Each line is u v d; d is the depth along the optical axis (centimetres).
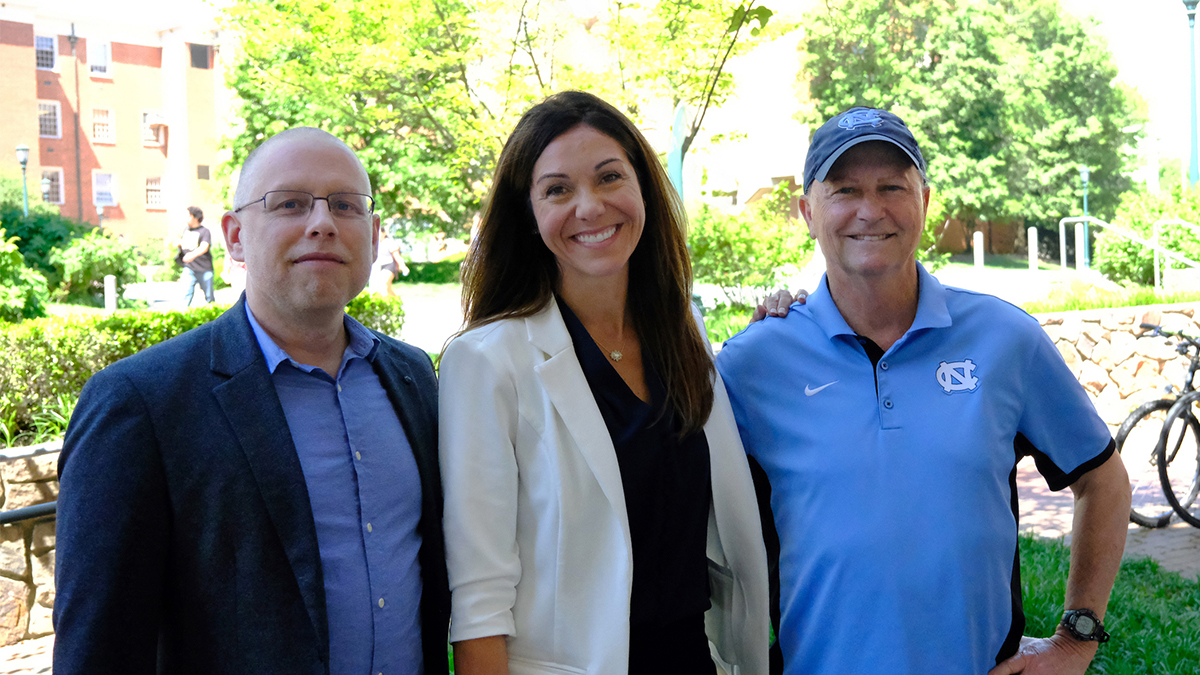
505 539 190
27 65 3288
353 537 177
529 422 194
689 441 205
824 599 200
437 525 191
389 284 1512
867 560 195
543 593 191
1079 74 3012
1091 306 975
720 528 213
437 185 2133
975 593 193
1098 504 218
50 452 471
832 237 208
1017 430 213
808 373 212
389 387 192
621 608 188
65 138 3416
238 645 163
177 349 171
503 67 1233
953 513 194
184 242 1625
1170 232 1512
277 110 2334
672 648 201
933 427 198
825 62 2872
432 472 193
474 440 190
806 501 205
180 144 3597
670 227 216
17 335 558
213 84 3634
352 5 1276
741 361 221
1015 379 206
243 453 167
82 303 1825
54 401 565
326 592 172
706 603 206
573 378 197
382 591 178
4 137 3250
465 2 1252
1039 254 3091
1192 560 538
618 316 214
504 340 197
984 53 2919
